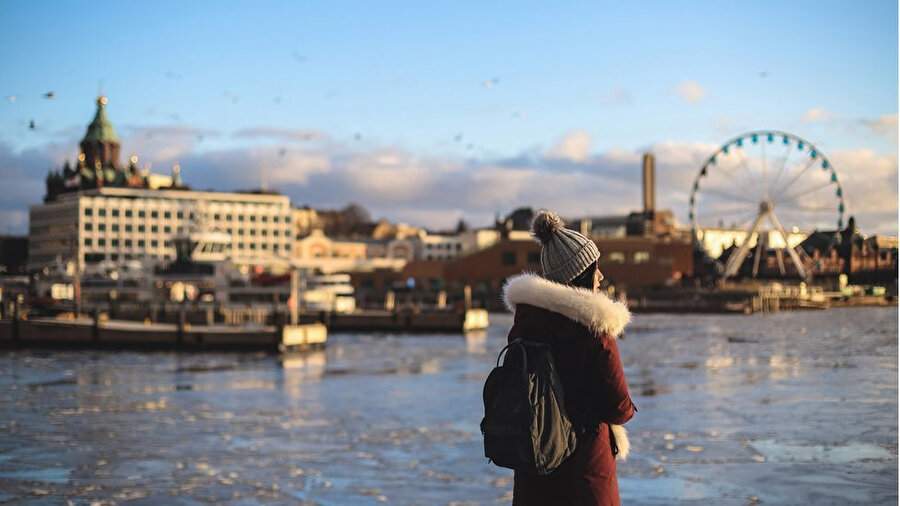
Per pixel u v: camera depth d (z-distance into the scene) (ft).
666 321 452.35
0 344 281.95
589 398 22.34
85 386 168.45
